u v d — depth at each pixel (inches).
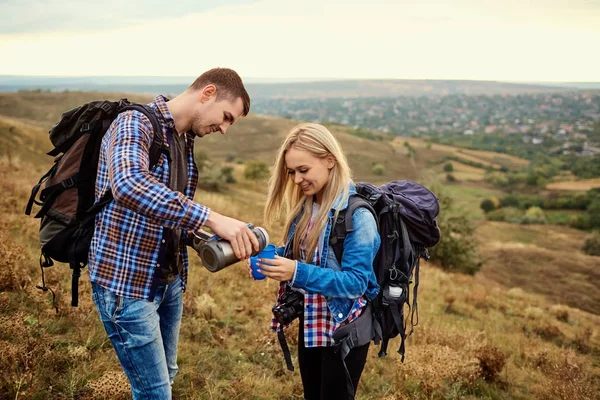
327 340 84.5
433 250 867.4
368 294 86.7
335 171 83.1
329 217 83.3
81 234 75.0
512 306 515.8
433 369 171.0
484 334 311.7
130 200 65.0
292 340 183.9
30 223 270.7
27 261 193.3
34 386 106.0
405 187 99.2
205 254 72.1
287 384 149.3
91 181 75.7
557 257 1616.6
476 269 895.7
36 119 4237.2
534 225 3164.4
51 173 78.3
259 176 2066.9
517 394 201.8
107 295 76.3
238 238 70.2
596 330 450.3
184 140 85.7
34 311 149.3
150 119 74.7
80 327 144.2
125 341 77.4
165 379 81.8
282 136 5054.1
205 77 80.8
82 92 5162.4
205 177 1592.0
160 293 84.7
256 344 174.4
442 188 902.4
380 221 89.0
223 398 128.8
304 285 78.3
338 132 6373.0
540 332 379.2
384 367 190.7
